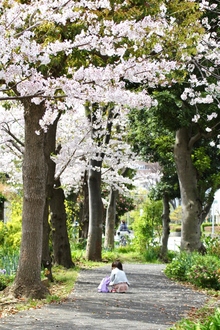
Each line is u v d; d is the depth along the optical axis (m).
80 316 10.38
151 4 10.83
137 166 30.28
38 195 13.09
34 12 9.89
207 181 23.58
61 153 20.02
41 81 9.55
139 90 12.52
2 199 30.56
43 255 16.27
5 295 12.87
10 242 22.44
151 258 28.44
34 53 9.07
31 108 12.83
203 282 15.81
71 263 21.16
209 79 15.08
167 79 11.12
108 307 11.63
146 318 10.27
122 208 41.56
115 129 29.08
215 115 15.25
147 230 31.56
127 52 11.08
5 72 9.13
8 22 9.34
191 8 11.09
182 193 21.20
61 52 10.78
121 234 43.22
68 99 10.00
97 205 25.75
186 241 20.98
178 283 16.80
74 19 9.93
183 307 11.83
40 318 10.09
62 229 21.16
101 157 24.47
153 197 29.12
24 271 12.98
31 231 13.04
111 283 14.32
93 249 25.67
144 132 23.62
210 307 11.80
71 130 23.20
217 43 13.98
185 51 10.67
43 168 13.20
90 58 11.52
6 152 22.80
